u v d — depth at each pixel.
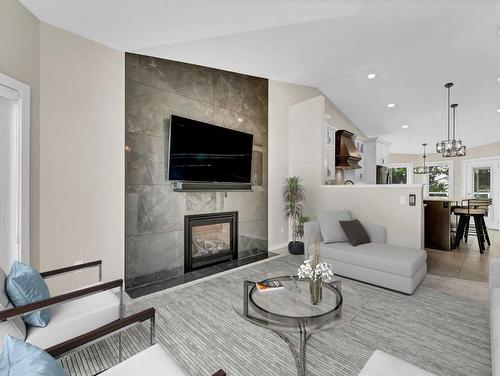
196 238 3.61
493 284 2.06
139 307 2.42
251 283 2.00
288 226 4.96
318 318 1.50
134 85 2.92
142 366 1.08
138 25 2.37
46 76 2.28
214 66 3.63
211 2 2.15
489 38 3.49
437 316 2.23
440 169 9.29
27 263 2.10
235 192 4.04
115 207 2.76
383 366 1.06
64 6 2.07
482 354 1.73
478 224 4.49
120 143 2.79
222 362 1.67
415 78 4.69
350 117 6.65
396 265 2.67
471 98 5.29
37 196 2.23
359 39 3.36
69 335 1.46
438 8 2.81
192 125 3.32
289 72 4.28
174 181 3.27
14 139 2.06
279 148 4.78
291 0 2.32
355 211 4.01
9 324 1.29
